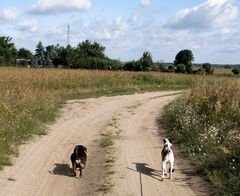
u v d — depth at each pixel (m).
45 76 36.19
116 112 25.31
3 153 13.34
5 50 99.81
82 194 10.24
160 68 78.12
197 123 17.30
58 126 19.78
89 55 102.69
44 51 117.88
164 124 20.64
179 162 13.15
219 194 9.84
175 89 45.31
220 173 11.15
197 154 13.59
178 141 16.22
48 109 22.61
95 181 11.23
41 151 14.62
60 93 31.66
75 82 36.78
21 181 11.20
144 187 10.66
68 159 13.75
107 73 45.78
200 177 11.45
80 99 30.92
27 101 22.44
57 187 10.84
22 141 15.78
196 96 23.73
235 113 18.08
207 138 14.56
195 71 77.31
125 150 14.82
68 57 86.38
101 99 31.72
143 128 19.83
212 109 19.30
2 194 10.13
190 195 10.01
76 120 21.75
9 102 21.00
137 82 46.56
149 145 15.76
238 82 25.23
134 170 12.24
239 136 14.12
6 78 32.50
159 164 12.98
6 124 16.44
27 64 100.88
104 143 15.95
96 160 13.52
